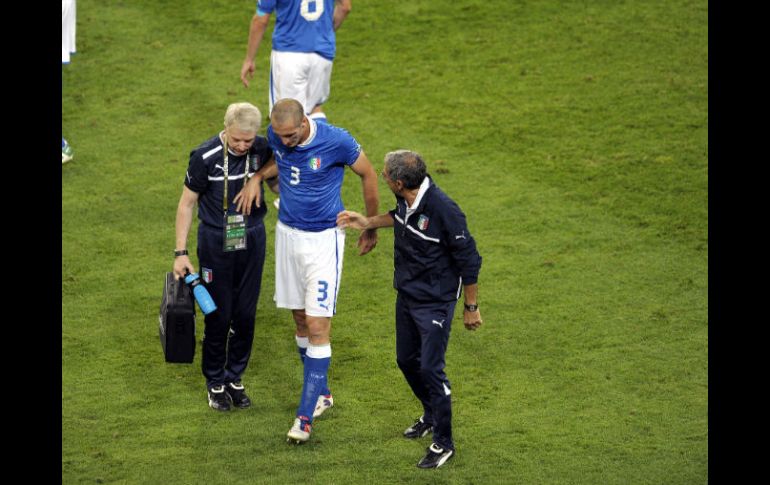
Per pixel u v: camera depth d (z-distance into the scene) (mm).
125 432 24141
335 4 35125
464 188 35594
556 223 33812
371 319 29266
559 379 26391
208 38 45406
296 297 24500
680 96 40969
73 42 38344
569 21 46625
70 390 25750
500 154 37656
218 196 23719
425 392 23719
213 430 24312
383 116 39969
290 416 25016
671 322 28891
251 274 24469
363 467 22797
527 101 40938
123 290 30375
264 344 28281
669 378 26359
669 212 34281
